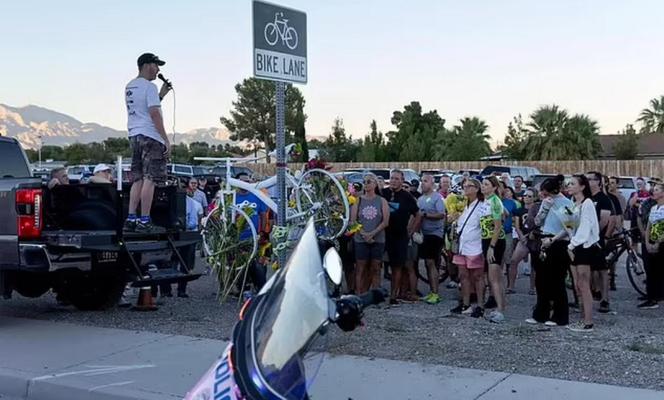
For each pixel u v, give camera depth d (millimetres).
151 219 9883
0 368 7363
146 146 9516
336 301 3189
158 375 7059
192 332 8867
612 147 65875
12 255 8797
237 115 74938
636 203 14086
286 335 3027
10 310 10586
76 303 10492
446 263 12734
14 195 8781
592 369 7043
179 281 9602
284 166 7926
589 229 8711
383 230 10461
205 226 10430
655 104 78938
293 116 65562
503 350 7793
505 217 11398
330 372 6973
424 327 8969
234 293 11320
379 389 6480
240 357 3010
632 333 8734
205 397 3006
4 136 10680
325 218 10203
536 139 62469
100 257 9273
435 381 6688
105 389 6680
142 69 9727
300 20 7547
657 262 10625
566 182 9555
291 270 3238
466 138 61062
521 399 6172
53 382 6895
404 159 61594
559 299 9086
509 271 11891
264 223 10047
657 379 6695
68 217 9656
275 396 2811
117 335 8703
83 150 60500
